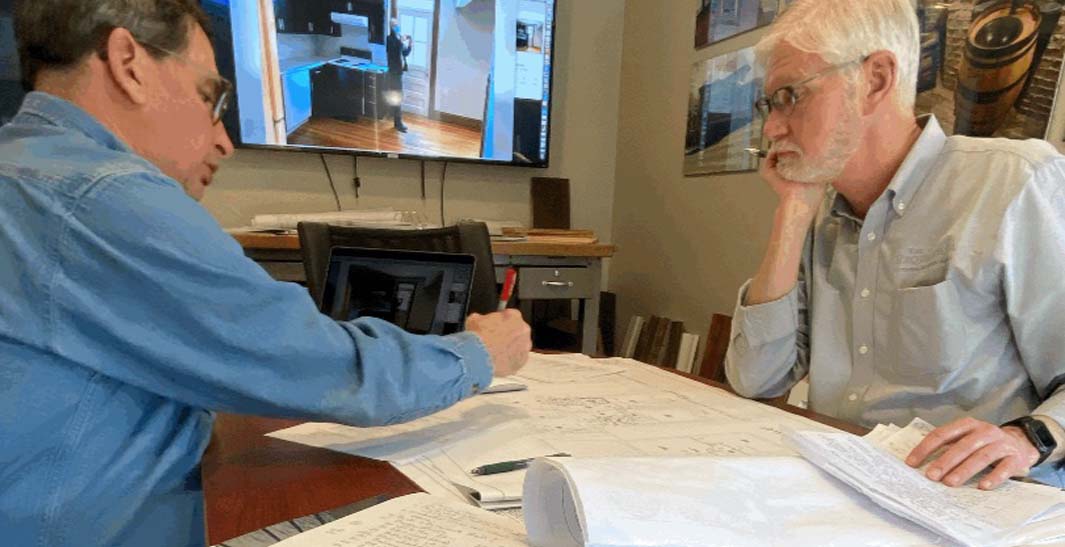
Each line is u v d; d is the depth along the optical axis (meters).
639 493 0.53
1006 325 0.99
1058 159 0.97
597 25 3.20
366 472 0.69
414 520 0.56
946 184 1.03
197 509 0.64
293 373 0.65
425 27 2.75
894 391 1.05
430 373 0.73
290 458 0.73
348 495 0.63
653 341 2.80
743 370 1.16
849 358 1.13
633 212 3.16
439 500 0.61
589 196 3.28
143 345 0.60
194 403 0.65
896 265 1.06
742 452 0.77
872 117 1.04
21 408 0.57
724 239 2.54
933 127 1.06
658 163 2.96
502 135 2.94
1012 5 1.53
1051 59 1.45
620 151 3.27
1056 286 0.92
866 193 1.11
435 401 0.74
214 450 0.76
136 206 0.59
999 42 1.56
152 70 0.71
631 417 0.92
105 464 0.61
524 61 2.93
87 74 0.68
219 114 0.81
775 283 1.13
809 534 0.52
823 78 1.02
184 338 0.61
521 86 2.95
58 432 0.59
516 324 0.87
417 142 2.80
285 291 0.65
